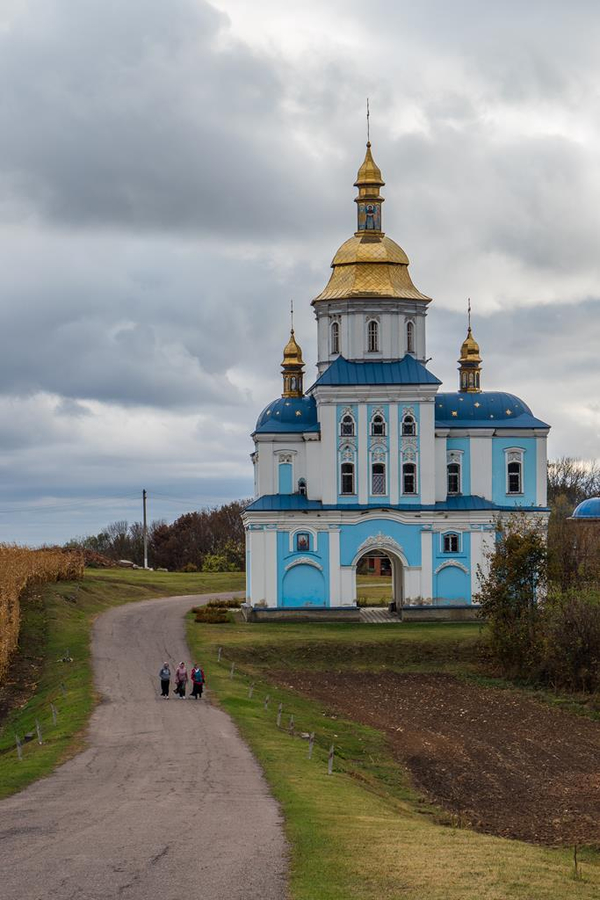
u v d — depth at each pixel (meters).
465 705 78.75
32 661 89.69
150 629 104.38
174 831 35.78
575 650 83.94
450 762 61.53
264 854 32.72
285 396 122.38
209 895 28.59
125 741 55.50
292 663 92.31
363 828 37.25
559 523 136.50
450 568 109.94
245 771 47.81
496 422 113.19
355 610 109.44
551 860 35.81
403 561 109.75
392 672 90.50
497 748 65.25
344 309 112.62
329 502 109.94
